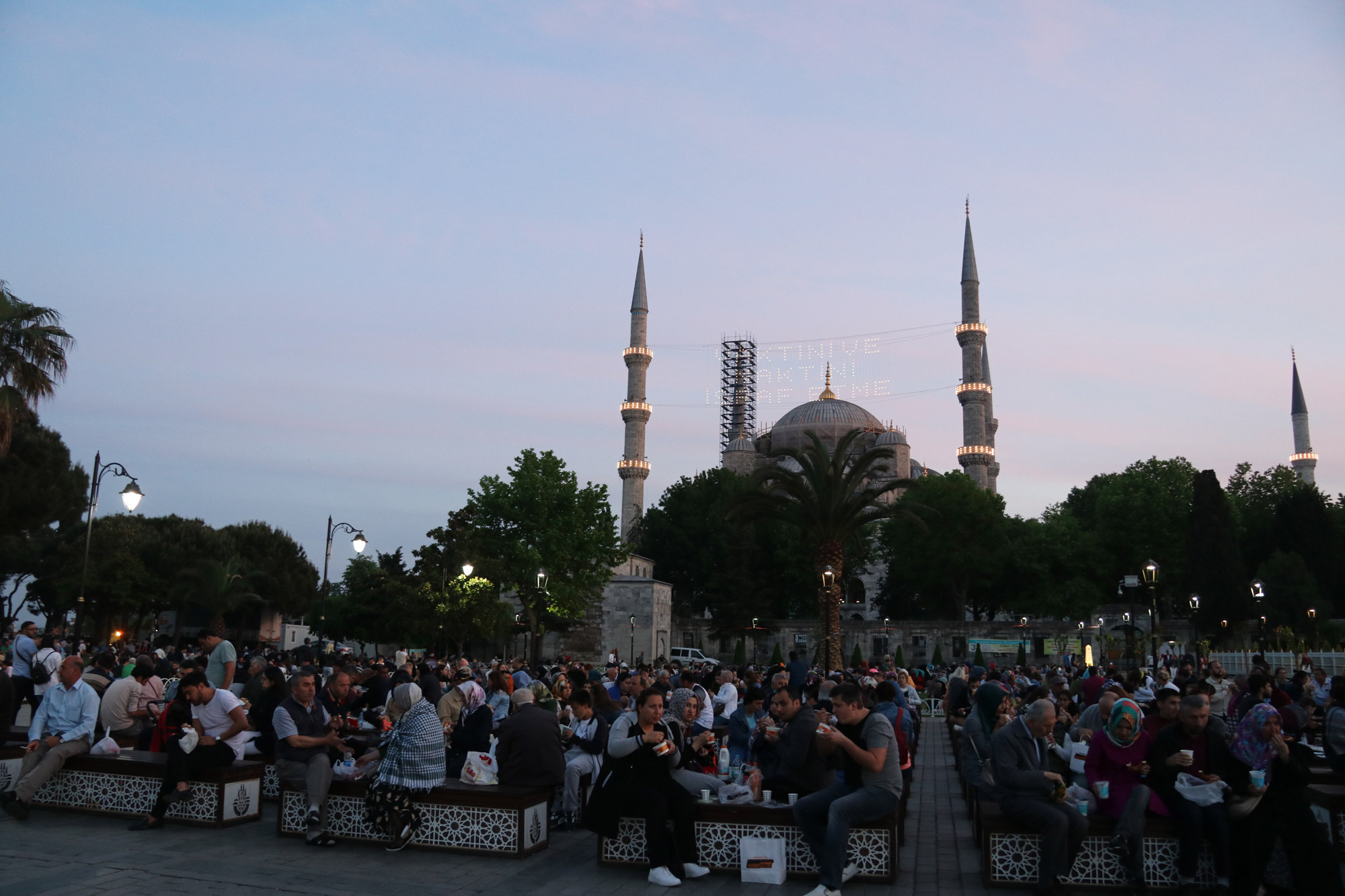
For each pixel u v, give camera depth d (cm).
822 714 1263
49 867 1080
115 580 7094
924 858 1316
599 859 1178
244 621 8519
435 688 1917
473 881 1089
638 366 11612
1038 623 8875
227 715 1357
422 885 1066
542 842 1279
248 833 1297
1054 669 3378
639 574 9106
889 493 10938
